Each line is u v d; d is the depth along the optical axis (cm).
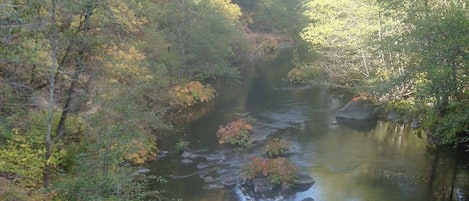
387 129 1873
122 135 939
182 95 2319
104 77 1150
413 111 1870
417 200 1238
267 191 1331
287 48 4428
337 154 1617
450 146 1600
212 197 1302
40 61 974
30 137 1010
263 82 2894
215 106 2348
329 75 2488
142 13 1925
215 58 2678
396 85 1698
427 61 1455
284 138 1809
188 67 2577
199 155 1648
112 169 908
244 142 1747
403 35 1573
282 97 2481
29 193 909
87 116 1027
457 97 1514
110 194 864
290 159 1581
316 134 1848
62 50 1039
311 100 2394
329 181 1390
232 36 2986
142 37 2130
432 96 1551
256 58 3859
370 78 2073
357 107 2061
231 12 3331
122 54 1416
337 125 1961
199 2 2614
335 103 2312
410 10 1603
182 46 2484
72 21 1033
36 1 856
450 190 1288
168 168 1527
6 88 873
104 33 1148
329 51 2486
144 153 1530
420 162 1501
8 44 747
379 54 2055
